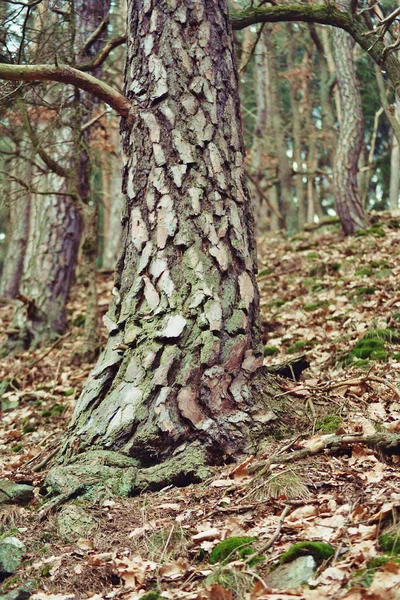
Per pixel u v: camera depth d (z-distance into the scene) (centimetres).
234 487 370
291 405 443
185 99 473
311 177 2159
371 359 618
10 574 336
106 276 1412
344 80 1241
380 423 426
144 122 476
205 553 325
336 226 1427
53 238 1076
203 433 409
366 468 365
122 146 493
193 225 452
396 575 264
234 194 468
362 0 730
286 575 290
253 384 434
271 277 1062
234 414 417
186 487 388
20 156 820
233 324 435
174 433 406
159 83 478
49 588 319
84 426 428
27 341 1030
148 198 465
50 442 565
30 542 358
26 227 1561
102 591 313
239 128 494
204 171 462
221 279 444
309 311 848
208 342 424
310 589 276
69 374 835
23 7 621
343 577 275
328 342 714
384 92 760
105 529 356
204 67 481
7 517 384
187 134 468
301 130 2212
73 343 989
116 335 454
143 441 406
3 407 804
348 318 765
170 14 486
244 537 324
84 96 907
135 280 457
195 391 416
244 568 301
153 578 312
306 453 383
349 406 460
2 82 637
